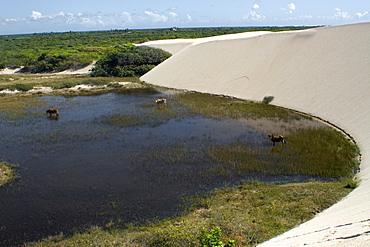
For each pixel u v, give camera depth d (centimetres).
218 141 1825
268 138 1853
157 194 1228
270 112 2397
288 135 1877
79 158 1598
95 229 1000
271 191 1195
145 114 2453
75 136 1936
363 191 1019
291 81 2700
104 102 2961
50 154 1653
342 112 2041
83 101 3019
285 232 862
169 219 1048
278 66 2978
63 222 1051
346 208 889
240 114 2388
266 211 1031
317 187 1200
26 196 1223
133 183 1321
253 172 1419
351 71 2297
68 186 1301
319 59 2689
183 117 2355
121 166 1494
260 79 3006
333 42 2756
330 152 1588
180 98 3058
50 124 2211
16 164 1523
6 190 1270
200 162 1530
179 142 1817
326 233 689
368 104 1894
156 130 2058
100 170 1452
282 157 1567
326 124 2047
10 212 1114
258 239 845
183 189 1267
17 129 2094
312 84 2502
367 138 1631
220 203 1137
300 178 1357
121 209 1123
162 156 1608
